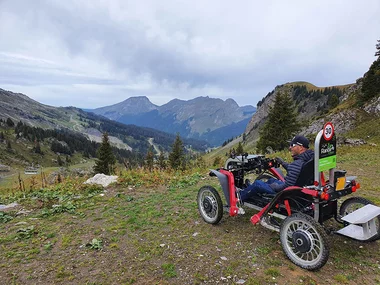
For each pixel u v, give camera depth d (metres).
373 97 55.22
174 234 5.64
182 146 52.81
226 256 4.70
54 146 184.38
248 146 153.25
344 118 54.47
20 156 152.38
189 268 4.37
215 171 6.04
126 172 12.45
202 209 6.34
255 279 4.03
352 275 4.13
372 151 19.17
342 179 4.66
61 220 6.76
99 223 6.43
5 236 5.96
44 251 5.12
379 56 64.06
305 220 4.21
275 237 5.36
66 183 11.57
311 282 3.96
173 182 10.38
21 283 4.14
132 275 4.23
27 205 8.45
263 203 5.54
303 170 4.69
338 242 5.11
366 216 4.32
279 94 48.22
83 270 4.43
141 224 6.20
